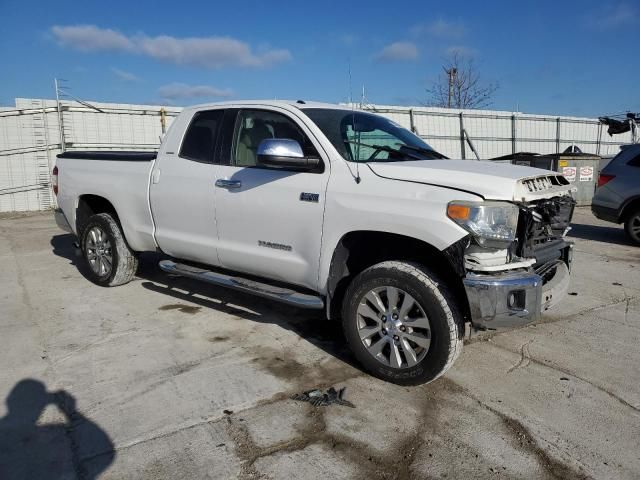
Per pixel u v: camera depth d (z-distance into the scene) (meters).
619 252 8.23
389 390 3.50
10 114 13.91
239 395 3.41
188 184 4.64
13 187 14.18
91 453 2.78
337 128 4.05
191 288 5.78
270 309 5.09
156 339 4.33
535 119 23.69
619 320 4.93
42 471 2.63
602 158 15.48
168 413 3.18
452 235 3.17
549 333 4.58
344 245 3.71
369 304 3.60
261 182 4.10
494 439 2.96
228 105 4.58
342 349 4.16
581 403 3.37
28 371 3.72
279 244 4.03
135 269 5.71
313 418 3.14
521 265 3.32
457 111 21.28
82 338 4.34
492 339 4.43
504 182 3.26
